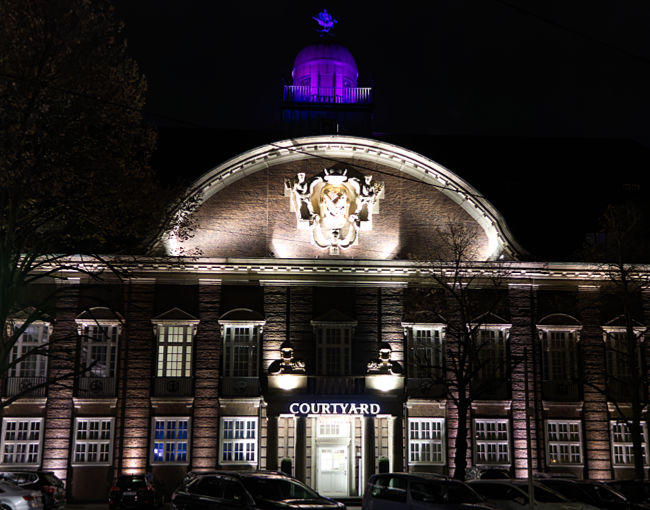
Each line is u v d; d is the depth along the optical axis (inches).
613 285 1547.7
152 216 1096.8
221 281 1556.3
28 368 1489.9
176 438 1492.4
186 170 1683.1
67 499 1445.6
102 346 1517.0
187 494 854.5
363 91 1813.5
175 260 1533.0
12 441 1462.8
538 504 903.7
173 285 1550.2
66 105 940.0
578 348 1590.8
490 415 1542.8
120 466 1467.8
